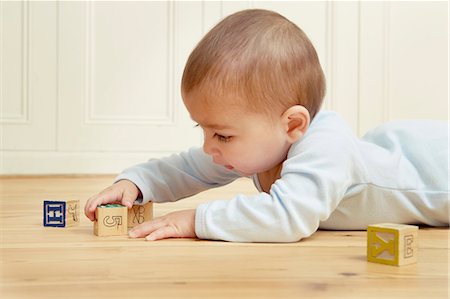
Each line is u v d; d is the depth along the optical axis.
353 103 3.03
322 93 1.23
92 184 2.31
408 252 0.92
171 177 1.36
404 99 3.08
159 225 1.12
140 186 1.30
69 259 0.93
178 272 0.85
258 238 1.08
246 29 1.12
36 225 1.27
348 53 3.02
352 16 3.02
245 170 1.18
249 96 1.09
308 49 1.18
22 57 2.73
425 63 3.09
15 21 2.72
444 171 1.28
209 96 1.09
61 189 2.11
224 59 1.08
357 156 1.18
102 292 0.75
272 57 1.11
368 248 0.94
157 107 2.86
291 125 1.15
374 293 0.76
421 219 1.29
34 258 0.94
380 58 3.04
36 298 0.72
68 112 2.77
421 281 0.82
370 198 1.22
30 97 2.73
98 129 2.79
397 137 1.36
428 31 3.08
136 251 0.99
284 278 0.83
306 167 1.10
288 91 1.12
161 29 2.85
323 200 1.08
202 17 2.89
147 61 2.84
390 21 3.04
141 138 2.84
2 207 1.58
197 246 1.04
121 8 2.81
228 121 1.10
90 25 2.79
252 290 0.77
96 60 2.80
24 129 2.73
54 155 2.74
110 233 1.14
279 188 1.09
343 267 0.90
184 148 2.87
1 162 2.69
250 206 1.08
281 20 1.18
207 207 1.10
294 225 1.07
